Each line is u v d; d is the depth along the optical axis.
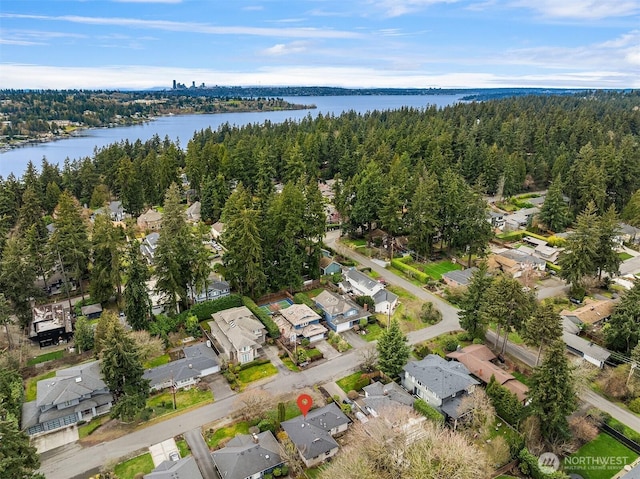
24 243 66.19
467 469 31.44
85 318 57.84
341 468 33.00
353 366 52.41
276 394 47.62
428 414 42.38
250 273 62.78
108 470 37.16
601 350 53.50
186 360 50.97
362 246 86.56
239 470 36.47
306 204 72.00
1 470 29.97
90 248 67.00
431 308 62.53
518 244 88.56
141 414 43.97
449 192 79.94
